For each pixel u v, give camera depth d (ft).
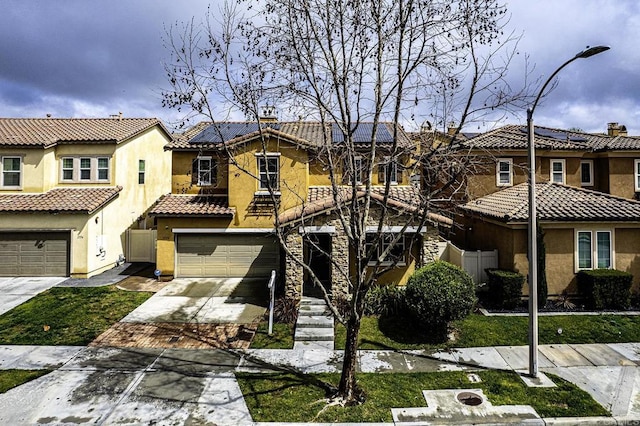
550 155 70.18
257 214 59.11
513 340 37.45
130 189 73.15
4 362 33.12
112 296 50.37
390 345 36.60
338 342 37.37
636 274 47.88
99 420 25.31
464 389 29.07
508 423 25.22
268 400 27.58
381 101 27.73
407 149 29.45
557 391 28.76
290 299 45.96
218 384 29.73
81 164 67.72
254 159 58.49
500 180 67.56
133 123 78.38
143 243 71.67
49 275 60.08
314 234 48.37
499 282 44.98
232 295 51.39
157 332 39.55
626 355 34.60
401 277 49.21
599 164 72.08
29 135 66.74
